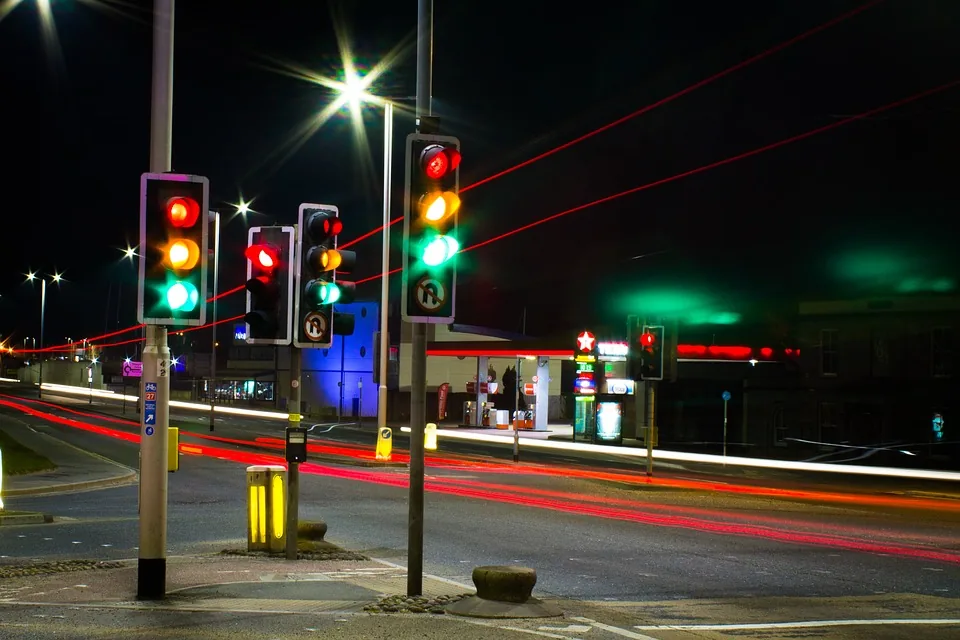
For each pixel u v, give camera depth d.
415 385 9.35
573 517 19.08
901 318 45.03
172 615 8.43
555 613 8.83
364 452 41.84
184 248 9.16
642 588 11.14
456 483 27.59
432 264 8.88
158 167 9.51
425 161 8.81
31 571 10.98
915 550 15.42
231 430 57.47
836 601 10.53
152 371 9.45
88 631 7.70
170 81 9.62
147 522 9.34
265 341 11.23
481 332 76.56
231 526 16.44
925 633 8.80
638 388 57.12
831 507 24.06
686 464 42.59
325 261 11.07
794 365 53.09
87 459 32.22
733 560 13.62
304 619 8.28
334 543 14.45
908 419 44.34
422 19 9.23
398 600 9.09
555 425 77.69
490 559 13.22
